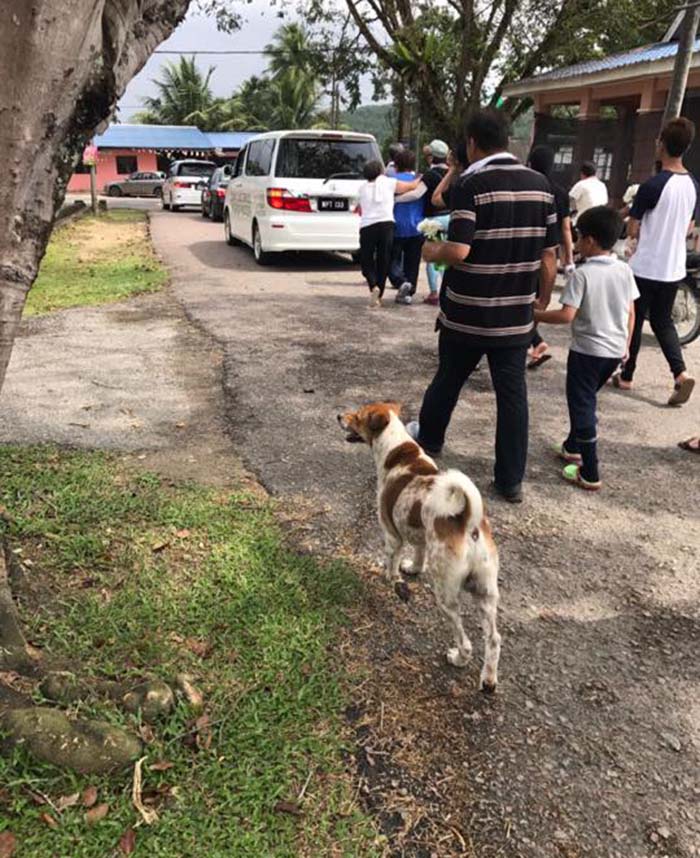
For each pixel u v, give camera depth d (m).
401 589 3.40
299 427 5.36
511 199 3.87
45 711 2.41
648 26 20.94
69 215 20.11
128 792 2.28
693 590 3.54
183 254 13.94
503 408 4.24
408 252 9.51
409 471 3.20
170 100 62.22
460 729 2.64
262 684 2.77
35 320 8.38
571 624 3.27
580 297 4.20
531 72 20.73
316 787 2.35
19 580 3.18
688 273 8.07
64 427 5.18
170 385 6.21
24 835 2.13
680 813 2.33
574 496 4.48
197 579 3.41
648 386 6.57
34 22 2.05
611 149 17.33
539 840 2.23
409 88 22.31
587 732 2.65
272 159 11.47
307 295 10.04
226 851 2.11
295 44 53.72
